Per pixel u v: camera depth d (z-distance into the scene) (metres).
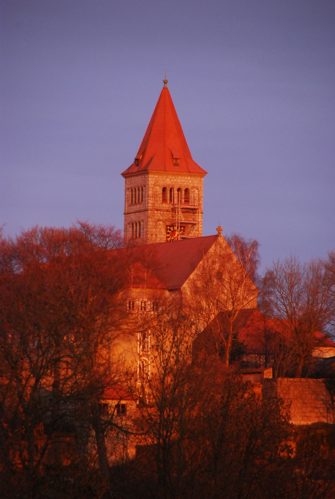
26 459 131.12
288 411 135.75
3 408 133.00
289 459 125.81
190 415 129.75
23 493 126.06
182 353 142.88
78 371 144.12
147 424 137.00
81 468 130.62
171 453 128.88
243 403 129.88
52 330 150.50
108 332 181.88
